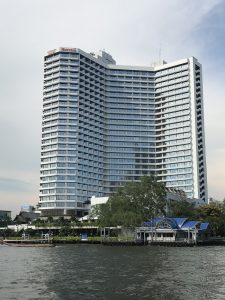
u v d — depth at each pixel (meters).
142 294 40.88
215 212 191.25
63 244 167.25
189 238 151.75
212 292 41.62
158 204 156.75
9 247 151.75
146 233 159.50
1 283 48.72
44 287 45.47
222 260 76.56
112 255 92.00
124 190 155.62
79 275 54.97
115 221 147.62
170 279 50.28
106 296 40.06
